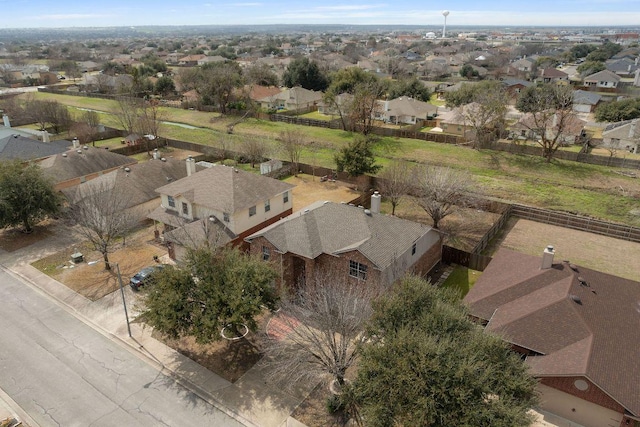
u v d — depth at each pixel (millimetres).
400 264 25500
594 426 17906
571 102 59156
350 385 17797
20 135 56406
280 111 88188
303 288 27547
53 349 23484
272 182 36562
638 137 58750
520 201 43969
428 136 65000
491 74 131250
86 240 36125
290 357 20188
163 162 44344
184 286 21203
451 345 15430
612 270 31359
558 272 23406
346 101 70750
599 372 17344
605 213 40875
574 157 54312
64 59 187000
